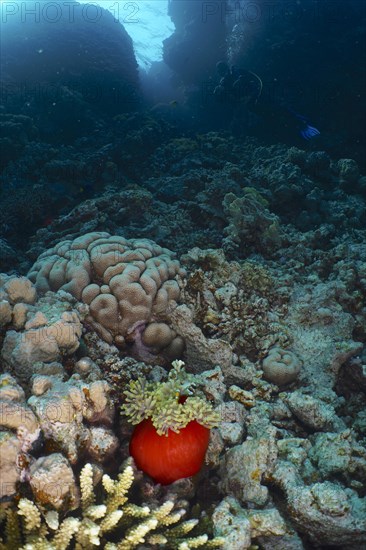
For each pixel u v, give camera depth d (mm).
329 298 1191
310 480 755
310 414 890
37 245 1657
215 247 1649
